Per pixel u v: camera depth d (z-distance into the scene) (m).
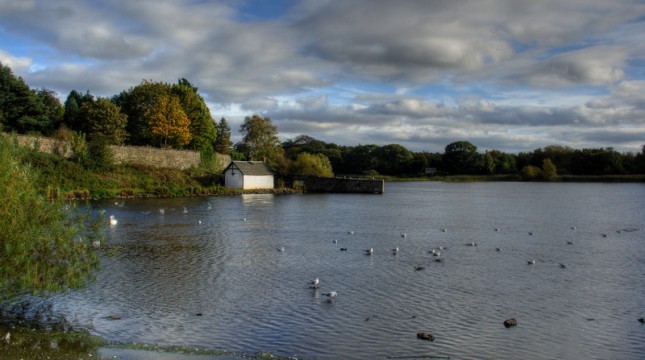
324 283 31.16
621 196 120.25
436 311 26.06
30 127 97.19
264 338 22.25
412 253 41.16
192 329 23.19
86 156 90.25
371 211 76.69
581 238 50.84
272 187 118.81
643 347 21.83
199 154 119.88
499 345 21.81
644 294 29.45
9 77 95.56
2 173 21.41
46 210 22.66
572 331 23.55
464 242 47.22
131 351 20.48
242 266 35.44
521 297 28.66
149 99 119.81
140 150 104.69
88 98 135.50
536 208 86.19
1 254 21.08
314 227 56.31
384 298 28.16
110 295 27.92
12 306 25.64
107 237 46.16
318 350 21.05
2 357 19.20
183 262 36.34
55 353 19.92
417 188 162.38
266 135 151.12
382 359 20.25
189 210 71.31
